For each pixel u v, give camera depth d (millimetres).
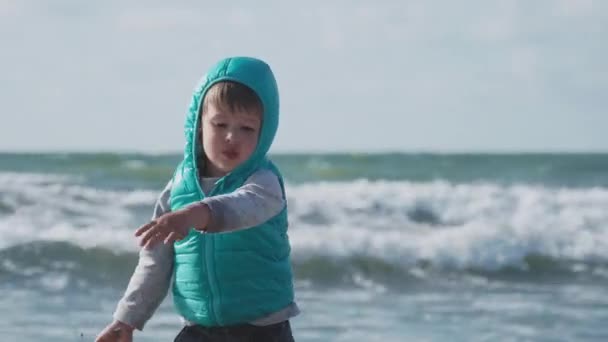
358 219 12344
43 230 9805
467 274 9148
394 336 6207
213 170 3178
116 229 10289
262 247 3137
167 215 2682
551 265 9461
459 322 6758
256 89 3066
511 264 9406
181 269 3174
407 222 12469
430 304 7570
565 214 12984
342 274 8812
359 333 6281
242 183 3105
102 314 6691
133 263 8609
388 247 9344
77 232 9523
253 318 3154
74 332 6043
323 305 7422
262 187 3041
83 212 11867
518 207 13641
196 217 2721
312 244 9227
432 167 26266
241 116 3055
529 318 6938
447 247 9484
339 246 9250
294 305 3273
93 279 8172
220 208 2809
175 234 2650
